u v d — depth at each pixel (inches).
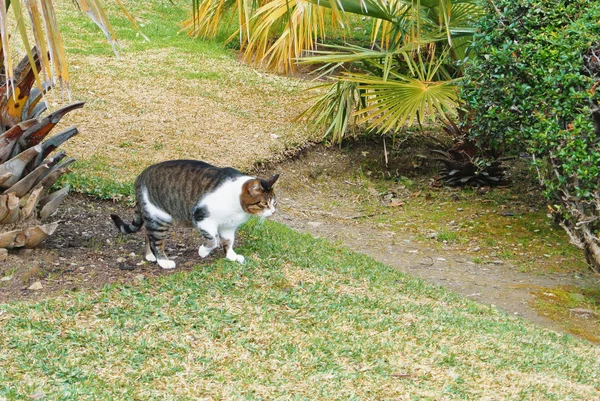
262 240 230.8
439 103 274.2
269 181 212.1
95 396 175.9
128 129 297.4
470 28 282.2
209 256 220.8
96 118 301.6
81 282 206.5
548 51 236.2
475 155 295.0
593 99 233.8
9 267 208.1
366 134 317.1
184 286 205.9
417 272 247.3
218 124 311.3
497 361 196.1
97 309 196.5
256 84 363.9
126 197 248.7
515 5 247.6
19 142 213.2
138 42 398.3
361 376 186.1
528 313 230.4
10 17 374.3
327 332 197.3
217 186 210.2
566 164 229.0
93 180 253.4
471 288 240.7
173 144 291.9
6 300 199.5
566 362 200.8
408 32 293.3
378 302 211.0
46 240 221.9
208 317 197.2
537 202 291.9
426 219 280.7
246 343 191.2
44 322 191.3
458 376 189.3
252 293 206.1
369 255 254.4
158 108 316.2
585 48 233.3
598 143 229.5
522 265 255.9
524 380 191.2
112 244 223.6
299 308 203.8
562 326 226.2
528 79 244.7
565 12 241.4
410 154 315.0
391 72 289.6
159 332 191.9
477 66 250.4
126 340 188.9
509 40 246.8
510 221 280.7
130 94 325.1
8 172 210.1
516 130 247.3
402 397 182.1
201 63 380.8
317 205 284.8
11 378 178.1
